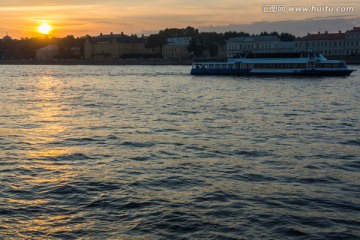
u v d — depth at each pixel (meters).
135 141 42.16
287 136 44.09
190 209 24.84
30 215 24.28
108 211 24.75
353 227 22.61
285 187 28.34
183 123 52.59
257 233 22.06
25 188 28.30
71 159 35.56
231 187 28.36
